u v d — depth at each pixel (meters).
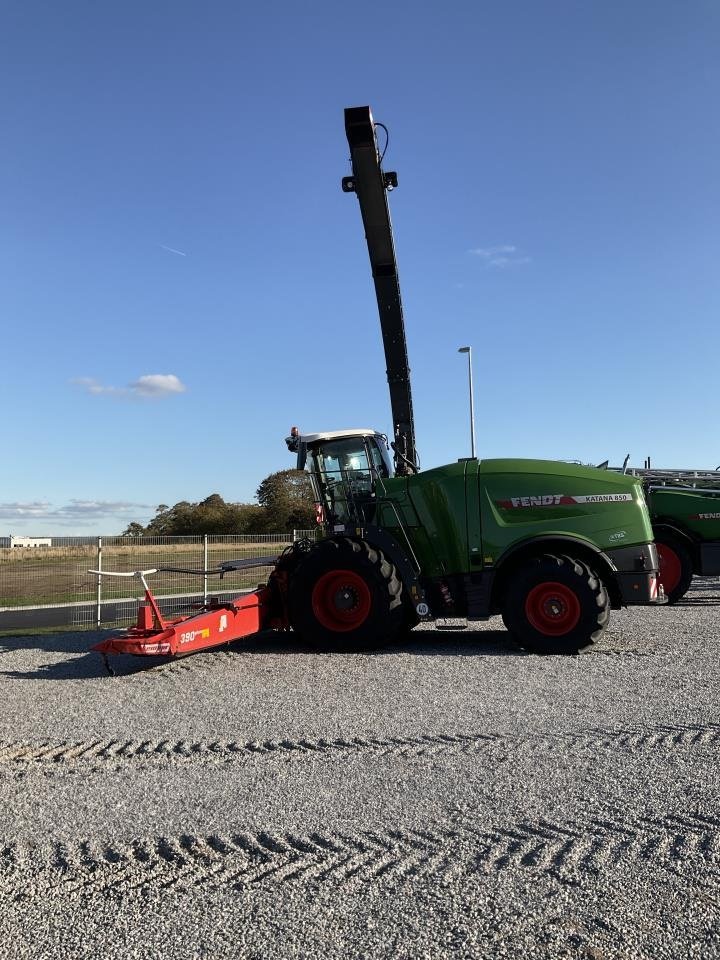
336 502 9.38
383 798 3.96
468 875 3.11
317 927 2.76
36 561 13.62
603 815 3.67
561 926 2.72
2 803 4.08
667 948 2.57
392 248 9.16
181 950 2.64
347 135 8.40
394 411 9.80
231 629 8.18
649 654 7.62
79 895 3.05
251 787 4.20
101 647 7.42
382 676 6.96
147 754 4.91
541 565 8.00
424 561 8.69
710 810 3.69
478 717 5.45
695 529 11.91
